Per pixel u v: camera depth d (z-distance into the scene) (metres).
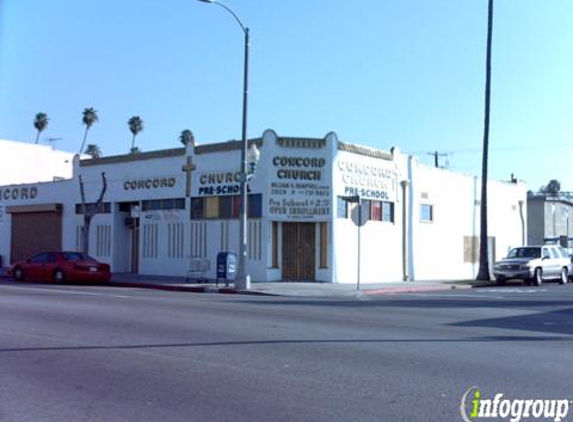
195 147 29.94
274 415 6.52
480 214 37.09
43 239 36.88
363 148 29.27
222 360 9.25
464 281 32.12
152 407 6.84
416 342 10.92
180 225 30.36
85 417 6.47
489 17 32.94
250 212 27.70
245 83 24.42
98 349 10.09
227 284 24.98
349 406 6.86
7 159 48.44
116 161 33.22
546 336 11.96
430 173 34.62
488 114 33.25
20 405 6.92
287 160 27.34
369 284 27.47
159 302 17.78
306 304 18.09
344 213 28.00
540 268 31.16
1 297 18.98
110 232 33.25
